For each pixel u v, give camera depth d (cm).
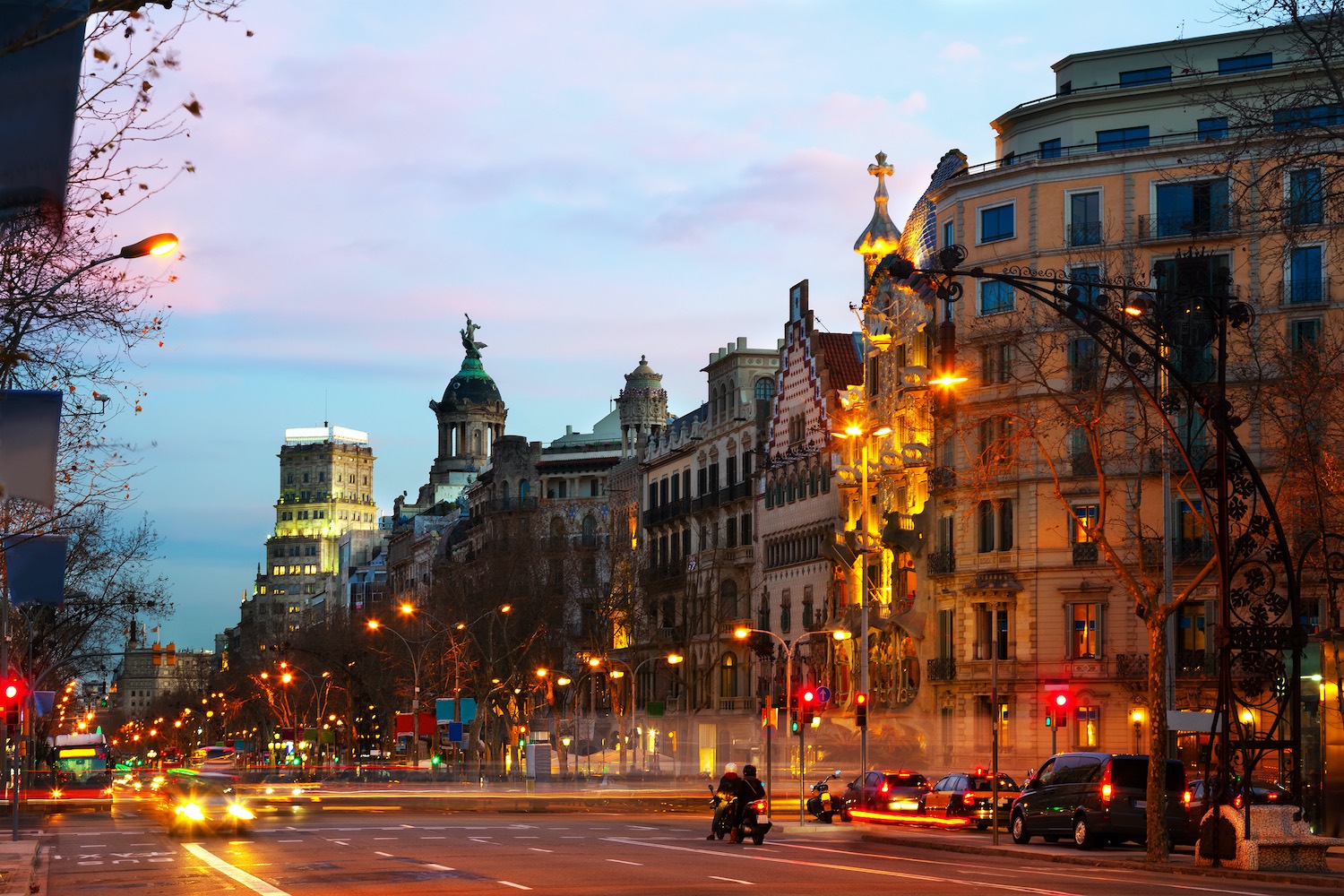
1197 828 4112
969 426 4500
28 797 8738
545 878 3091
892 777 5828
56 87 1483
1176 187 7338
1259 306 7088
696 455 11750
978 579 7738
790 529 10019
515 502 15462
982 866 3456
